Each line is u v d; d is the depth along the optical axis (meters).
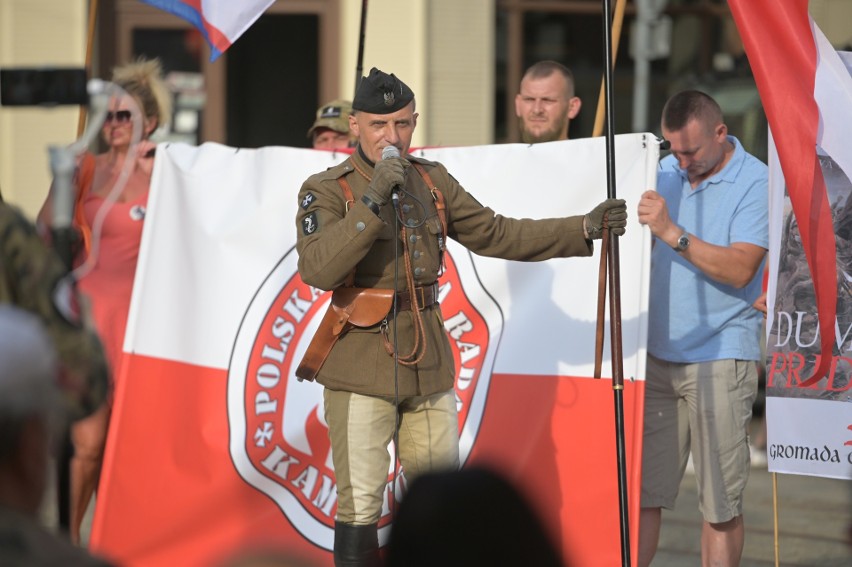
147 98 21.03
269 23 38.41
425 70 36.94
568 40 39.19
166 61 38.94
